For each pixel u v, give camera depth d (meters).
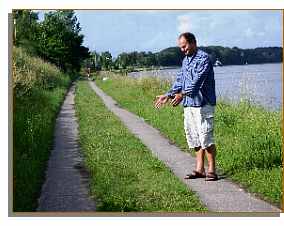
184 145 11.41
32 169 8.89
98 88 37.19
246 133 11.30
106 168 9.30
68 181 8.70
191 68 8.55
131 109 19.34
